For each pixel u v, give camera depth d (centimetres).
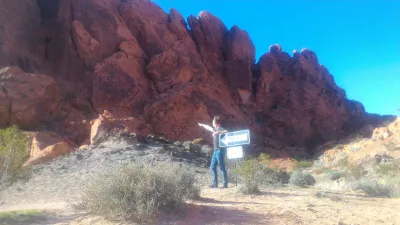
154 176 603
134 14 5672
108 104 4531
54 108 4184
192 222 579
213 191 1086
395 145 3569
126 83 4712
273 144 5700
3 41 4469
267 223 590
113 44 5075
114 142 2677
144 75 5181
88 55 4847
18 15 4747
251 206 765
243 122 5538
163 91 5056
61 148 2441
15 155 802
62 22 4984
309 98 6656
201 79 5622
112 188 576
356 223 612
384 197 1202
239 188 1091
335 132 6488
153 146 2636
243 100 6500
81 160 2123
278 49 7750
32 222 618
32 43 4838
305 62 7212
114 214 561
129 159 2114
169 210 610
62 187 1342
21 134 1073
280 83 6981
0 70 4003
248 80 6588
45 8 5169
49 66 4828
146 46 5581
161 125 4528
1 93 3747
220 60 6794
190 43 6172
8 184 782
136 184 585
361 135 5984
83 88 4675
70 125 3931
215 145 1135
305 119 6388
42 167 1953
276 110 6556
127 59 5009
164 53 5344
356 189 1431
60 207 816
